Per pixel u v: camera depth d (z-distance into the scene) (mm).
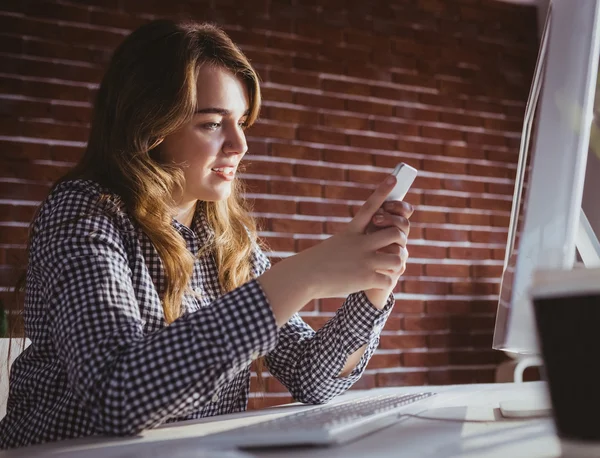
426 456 434
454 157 3248
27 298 901
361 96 3117
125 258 842
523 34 3486
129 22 2770
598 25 624
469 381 3111
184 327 650
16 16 2617
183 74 979
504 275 655
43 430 816
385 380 2967
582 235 651
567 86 621
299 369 1039
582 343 340
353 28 3150
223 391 996
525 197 623
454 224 3205
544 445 460
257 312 653
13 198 2529
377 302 994
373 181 3078
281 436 486
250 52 2949
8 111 2562
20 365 912
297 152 2963
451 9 3359
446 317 3121
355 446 489
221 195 1043
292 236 2900
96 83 2693
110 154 1003
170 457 445
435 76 3271
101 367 646
